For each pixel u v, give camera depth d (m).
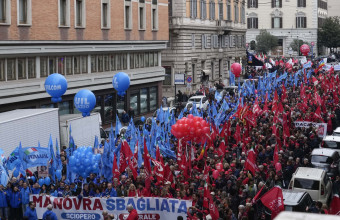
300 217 5.57
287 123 31.36
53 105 37.72
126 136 27.19
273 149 25.25
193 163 23.17
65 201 18.61
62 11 38.31
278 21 121.31
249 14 122.31
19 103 34.47
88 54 41.81
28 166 20.14
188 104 43.06
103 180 21.06
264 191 18.75
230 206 18.39
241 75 77.12
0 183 19.56
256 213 19.05
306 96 39.62
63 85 27.34
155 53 52.97
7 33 32.53
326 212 16.92
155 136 25.94
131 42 47.28
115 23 44.84
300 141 27.03
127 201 18.39
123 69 46.97
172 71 60.81
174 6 60.19
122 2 45.72
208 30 67.94
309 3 119.75
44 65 36.84
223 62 73.88
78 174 20.28
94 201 18.50
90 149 20.16
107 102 44.62
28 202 19.42
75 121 26.66
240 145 26.28
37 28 35.34
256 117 33.44
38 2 35.38
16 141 21.86
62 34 37.97
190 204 18.06
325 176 22.08
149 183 19.45
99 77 42.50
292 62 68.31
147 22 50.28
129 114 44.38
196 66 64.31
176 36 60.44
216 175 20.64
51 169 21.00
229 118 31.38
